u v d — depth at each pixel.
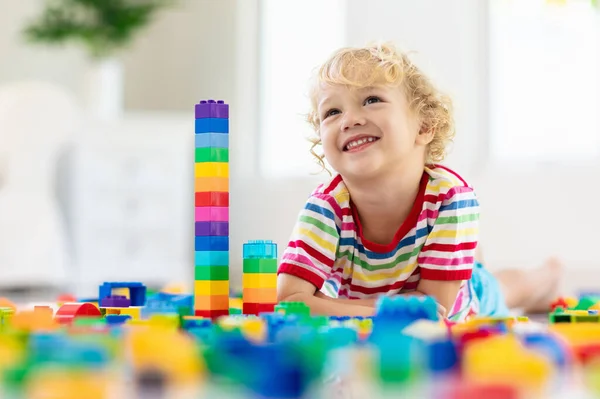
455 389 0.61
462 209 1.62
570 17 4.03
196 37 4.97
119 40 4.55
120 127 4.29
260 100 4.90
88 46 4.54
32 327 1.19
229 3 4.88
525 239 3.96
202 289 1.39
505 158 4.15
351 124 1.57
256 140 4.88
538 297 2.31
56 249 3.71
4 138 3.71
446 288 1.62
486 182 4.06
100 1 4.49
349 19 4.46
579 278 3.77
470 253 1.65
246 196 4.80
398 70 1.60
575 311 1.49
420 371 0.73
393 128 1.57
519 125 4.14
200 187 1.41
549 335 0.91
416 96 1.65
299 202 4.62
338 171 1.62
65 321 1.35
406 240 1.65
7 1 5.00
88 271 4.21
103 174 4.27
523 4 4.13
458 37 4.15
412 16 4.26
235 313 1.55
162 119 4.36
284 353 0.72
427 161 1.73
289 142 4.81
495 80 4.17
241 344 0.76
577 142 4.01
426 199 1.64
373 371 0.69
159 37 5.03
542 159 4.04
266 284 1.45
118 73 4.96
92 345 0.83
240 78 4.85
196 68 4.97
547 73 4.09
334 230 1.65
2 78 4.99
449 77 4.15
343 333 0.95
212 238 1.40
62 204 4.38
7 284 3.59
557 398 0.70
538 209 3.94
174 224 4.36
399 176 1.61
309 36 4.79
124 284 1.77
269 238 4.70
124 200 4.30
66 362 0.78
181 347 0.77
